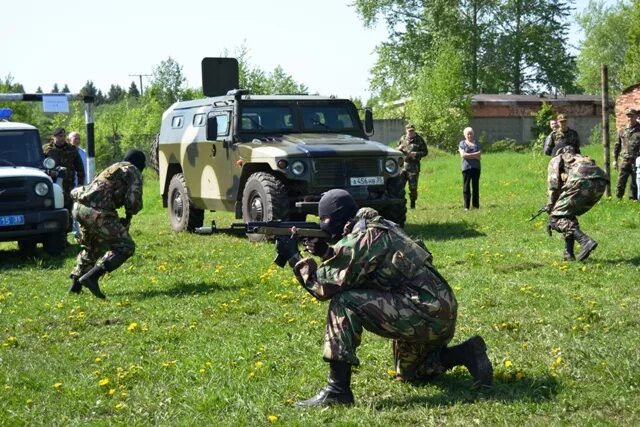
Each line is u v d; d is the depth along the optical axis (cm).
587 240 1016
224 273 1066
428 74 5184
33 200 1300
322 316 800
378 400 544
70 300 928
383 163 1332
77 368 657
